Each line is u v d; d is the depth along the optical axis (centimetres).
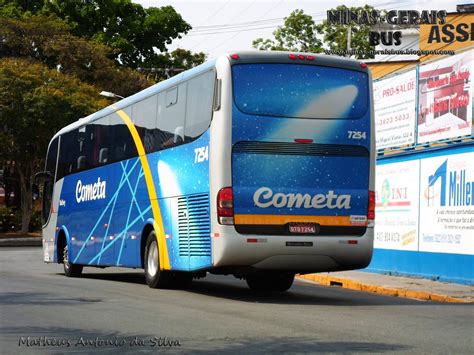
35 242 5009
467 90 2130
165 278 1838
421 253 2311
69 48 6069
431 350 967
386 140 2536
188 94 1711
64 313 1320
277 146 1570
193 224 1648
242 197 1548
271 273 1697
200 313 1338
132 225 1986
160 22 7456
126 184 2031
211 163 1572
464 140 2134
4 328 1141
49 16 6469
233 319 1254
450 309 1509
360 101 1628
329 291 1988
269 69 1587
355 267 1630
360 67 1639
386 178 2517
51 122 5109
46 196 2689
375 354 931
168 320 1234
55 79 5384
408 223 2384
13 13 6788
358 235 1608
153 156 1870
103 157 2212
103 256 2178
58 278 2306
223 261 1548
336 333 1103
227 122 1556
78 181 2400
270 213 1558
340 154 1603
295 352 941
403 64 4816
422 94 2345
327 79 1612
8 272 2555
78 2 7131
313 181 1582
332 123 1602
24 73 5178
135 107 2014
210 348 968
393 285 2064
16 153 5247
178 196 1722
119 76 6244
